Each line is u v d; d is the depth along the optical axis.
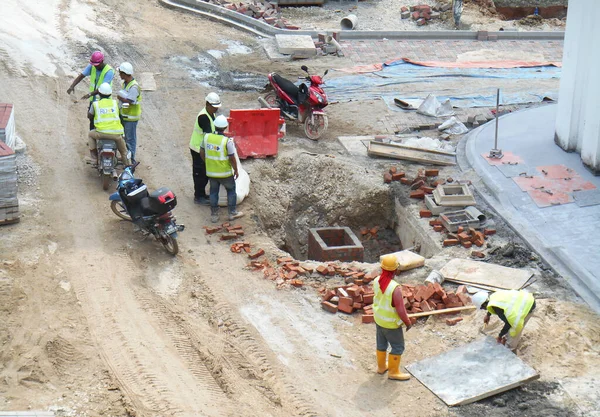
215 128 14.41
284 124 18.67
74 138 17.98
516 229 14.59
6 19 23.61
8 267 13.20
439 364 11.02
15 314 12.02
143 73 21.81
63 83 20.55
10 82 20.27
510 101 21.02
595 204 15.36
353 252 14.96
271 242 14.48
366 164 17.44
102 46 23.09
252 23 25.83
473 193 16.08
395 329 10.48
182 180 16.61
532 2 28.98
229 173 14.55
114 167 16.11
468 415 10.20
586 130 16.45
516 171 16.61
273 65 23.33
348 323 12.16
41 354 11.17
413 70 23.30
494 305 11.01
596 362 11.20
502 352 11.16
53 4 25.34
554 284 13.02
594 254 13.78
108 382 10.74
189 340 11.70
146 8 26.58
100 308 12.32
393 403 10.45
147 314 12.26
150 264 13.62
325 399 10.53
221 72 22.41
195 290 12.91
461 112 20.31
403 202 16.02
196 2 26.70
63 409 10.20
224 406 10.37
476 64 24.02
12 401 10.30
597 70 15.75
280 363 11.22
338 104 20.78
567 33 16.78
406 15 28.19
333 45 24.59
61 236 14.30
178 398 10.48
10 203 14.44
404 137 18.86
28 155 17.06
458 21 27.27
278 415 10.23
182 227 13.66
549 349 11.41
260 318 12.22
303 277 13.30
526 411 10.26
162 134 18.55
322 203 16.89
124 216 14.84
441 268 13.41
